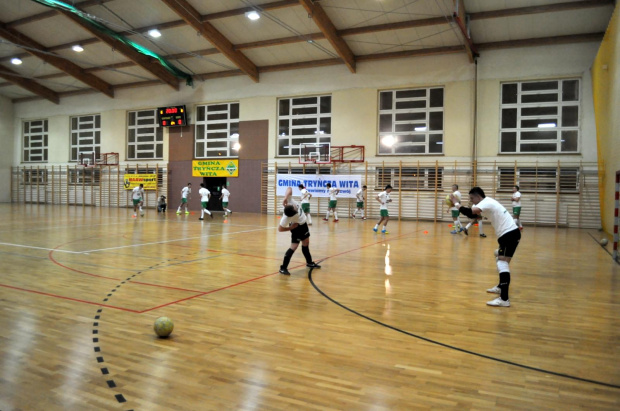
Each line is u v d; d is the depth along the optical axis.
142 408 2.57
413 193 19.33
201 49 20.89
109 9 18.05
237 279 6.43
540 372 3.14
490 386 2.90
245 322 4.32
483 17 15.89
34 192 29.53
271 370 3.15
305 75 21.31
